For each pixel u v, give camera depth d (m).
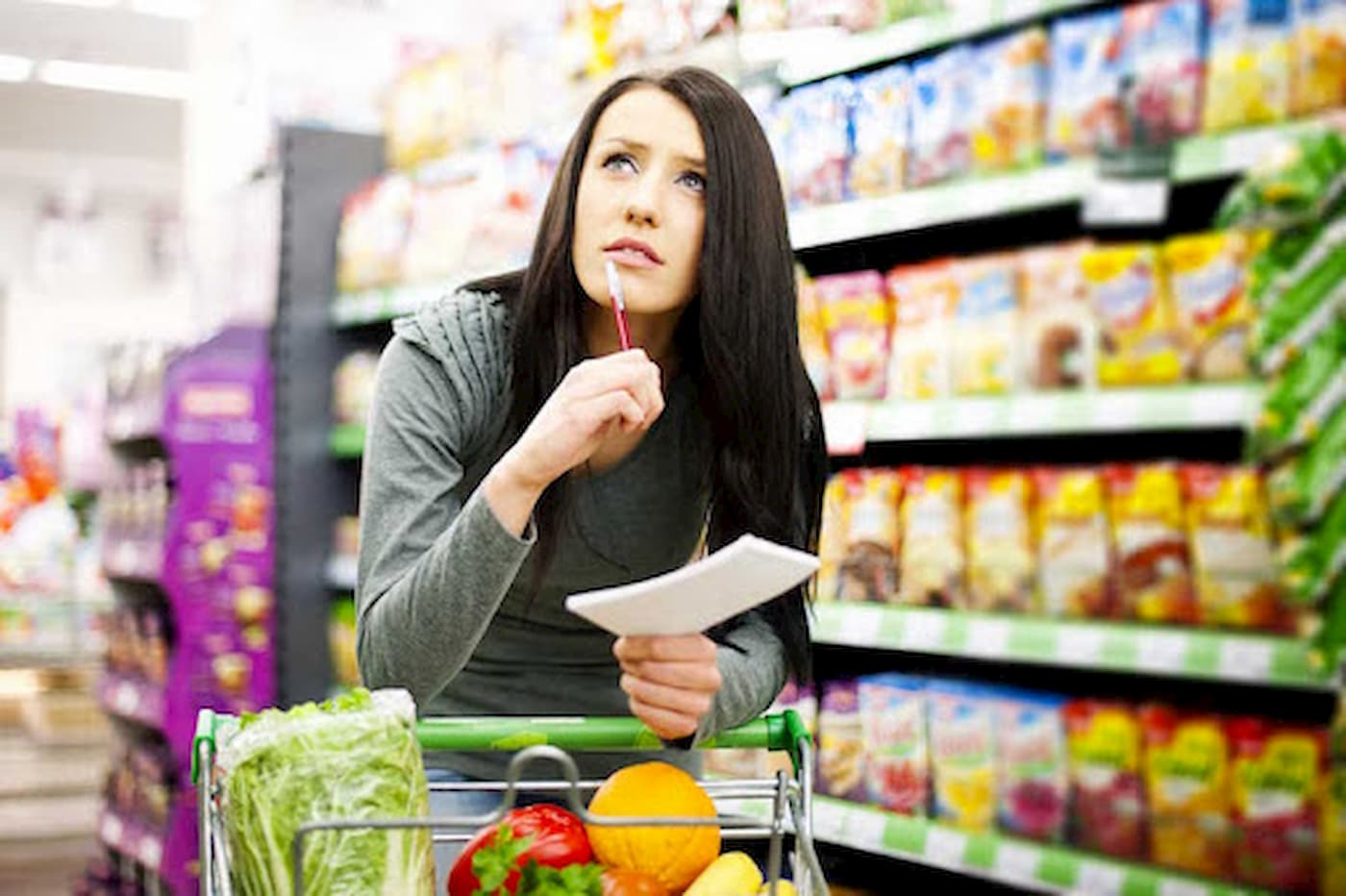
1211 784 2.36
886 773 2.79
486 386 1.52
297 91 4.44
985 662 2.91
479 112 4.03
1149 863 2.43
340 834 1.18
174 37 8.31
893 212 2.66
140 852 4.39
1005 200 2.49
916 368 2.75
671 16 3.22
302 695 4.21
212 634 4.14
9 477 6.81
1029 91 2.57
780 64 2.95
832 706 2.89
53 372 11.62
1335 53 2.21
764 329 1.51
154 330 11.87
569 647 1.67
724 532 1.58
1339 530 2.17
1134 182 2.38
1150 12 2.43
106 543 4.98
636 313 1.54
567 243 1.50
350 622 4.12
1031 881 2.51
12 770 6.11
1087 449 2.81
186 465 4.14
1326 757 2.24
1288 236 2.22
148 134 10.38
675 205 1.47
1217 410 2.27
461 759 1.64
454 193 3.92
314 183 4.31
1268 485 2.28
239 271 4.51
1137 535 2.44
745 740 1.39
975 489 2.69
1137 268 2.44
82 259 11.40
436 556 1.30
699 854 1.26
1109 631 2.41
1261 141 2.22
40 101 9.60
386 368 1.51
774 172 1.52
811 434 1.62
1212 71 2.34
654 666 1.23
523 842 1.19
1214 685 2.59
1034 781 2.57
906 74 2.76
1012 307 2.60
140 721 4.71
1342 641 2.16
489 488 1.27
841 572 2.87
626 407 1.26
